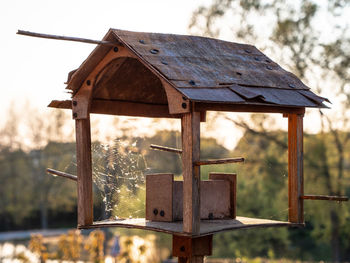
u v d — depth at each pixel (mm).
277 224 3859
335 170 16453
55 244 18719
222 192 4090
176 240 3914
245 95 3320
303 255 21219
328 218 17156
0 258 15711
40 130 34531
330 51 13906
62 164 31625
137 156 6203
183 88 3158
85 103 3924
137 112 4484
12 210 37094
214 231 3377
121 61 3781
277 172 16391
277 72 4062
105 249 12961
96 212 8328
